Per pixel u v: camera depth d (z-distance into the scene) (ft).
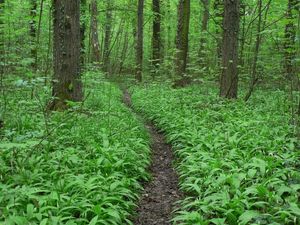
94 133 32.01
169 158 32.78
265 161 24.23
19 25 44.29
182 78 68.39
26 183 20.97
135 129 36.78
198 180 23.39
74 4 37.11
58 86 37.19
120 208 20.10
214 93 58.70
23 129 29.35
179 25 67.21
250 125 35.37
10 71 37.83
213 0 88.53
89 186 20.85
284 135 30.68
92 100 46.03
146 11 111.24
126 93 80.79
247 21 71.87
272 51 57.67
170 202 23.30
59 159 24.52
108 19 102.37
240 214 18.25
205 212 19.26
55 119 32.65
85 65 49.57
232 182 21.48
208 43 79.05
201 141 31.55
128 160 27.12
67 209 18.63
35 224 16.40
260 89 68.03
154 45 99.81
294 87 43.01
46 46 51.90
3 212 16.94
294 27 36.14
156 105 53.57
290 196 19.12
